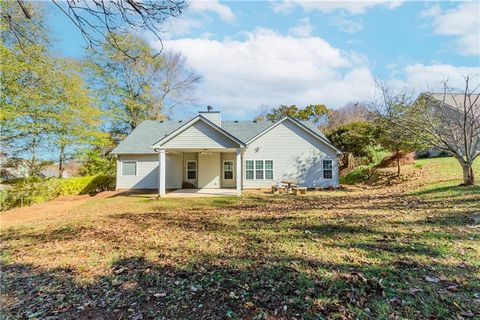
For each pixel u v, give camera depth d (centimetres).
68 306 333
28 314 320
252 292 337
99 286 386
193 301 325
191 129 1489
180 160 1942
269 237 586
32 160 1762
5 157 1659
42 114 1548
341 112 3691
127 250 548
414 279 344
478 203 770
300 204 1101
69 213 1120
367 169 2073
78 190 1875
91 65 2403
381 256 432
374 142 2073
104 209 1165
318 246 502
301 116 3772
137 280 397
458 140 1095
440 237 507
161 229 730
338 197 1282
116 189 1950
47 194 1634
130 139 2038
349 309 286
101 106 2509
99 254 532
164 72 2897
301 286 344
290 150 1872
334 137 2450
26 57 1341
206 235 638
